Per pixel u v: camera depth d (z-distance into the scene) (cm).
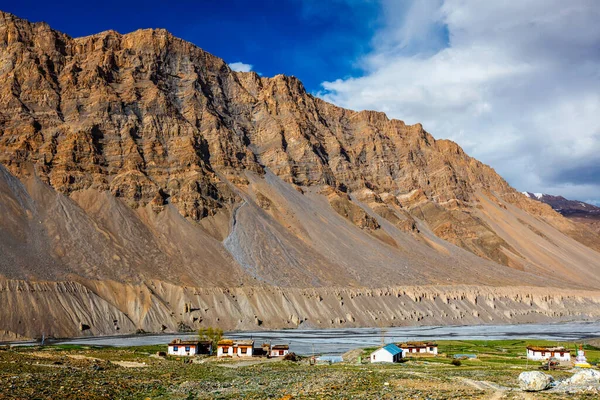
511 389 6762
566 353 12656
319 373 8788
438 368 10238
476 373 9144
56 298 18012
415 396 6050
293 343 16412
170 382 7325
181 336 17638
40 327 16688
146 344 15100
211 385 7144
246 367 10169
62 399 5366
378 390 6581
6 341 15462
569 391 6094
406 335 19975
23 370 7181
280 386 7031
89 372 7738
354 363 11538
